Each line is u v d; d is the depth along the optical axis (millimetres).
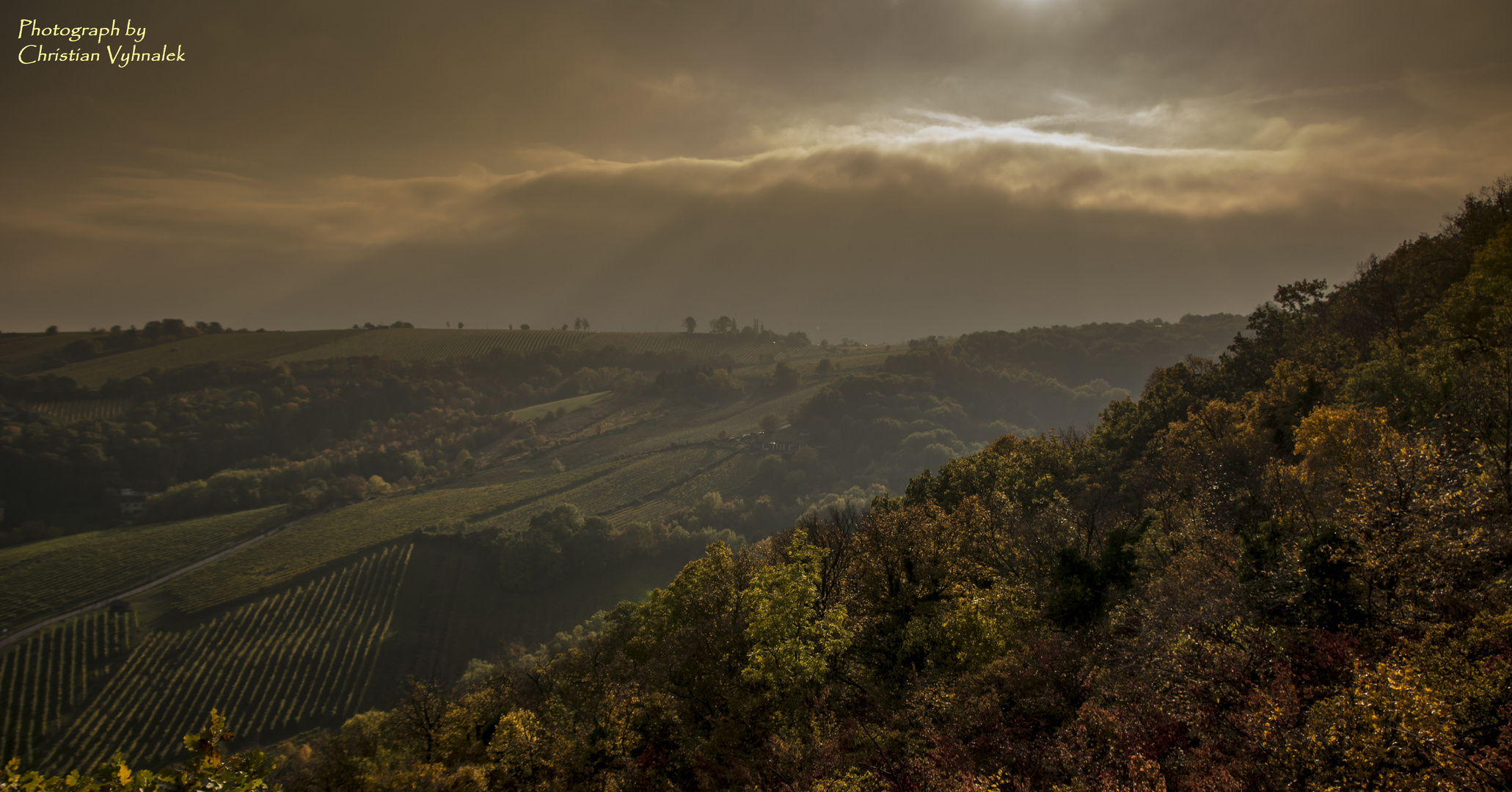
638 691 31344
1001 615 31266
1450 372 34938
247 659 128500
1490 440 23781
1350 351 60125
